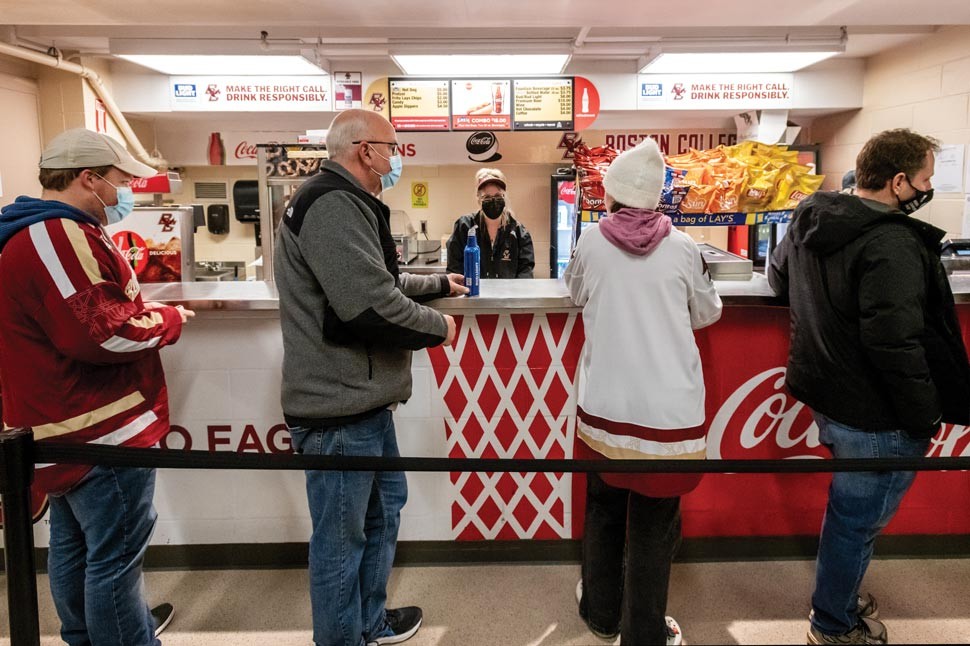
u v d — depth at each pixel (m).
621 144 6.17
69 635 1.96
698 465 1.54
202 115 5.73
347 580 1.88
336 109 5.35
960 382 1.88
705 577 2.54
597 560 2.14
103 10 3.82
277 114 5.75
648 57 4.90
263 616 2.34
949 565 2.60
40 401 1.70
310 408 1.79
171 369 2.45
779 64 5.17
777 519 2.62
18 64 4.74
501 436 2.52
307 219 1.71
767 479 2.59
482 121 5.13
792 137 5.75
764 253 5.87
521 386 2.49
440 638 2.22
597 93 5.20
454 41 4.41
